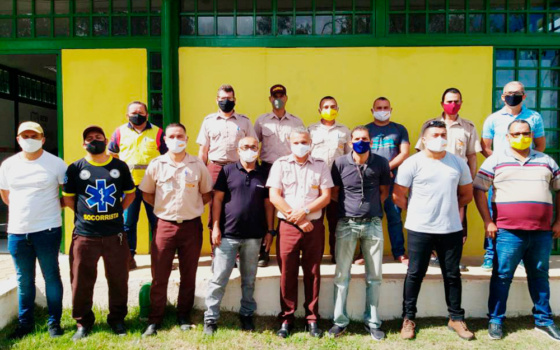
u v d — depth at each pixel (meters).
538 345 3.14
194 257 3.29
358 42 4.44
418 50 4.43
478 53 4.41
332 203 3.95
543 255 3.20
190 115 4.48
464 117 4.44
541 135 3.75
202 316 3.52
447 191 3.16
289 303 3.28
